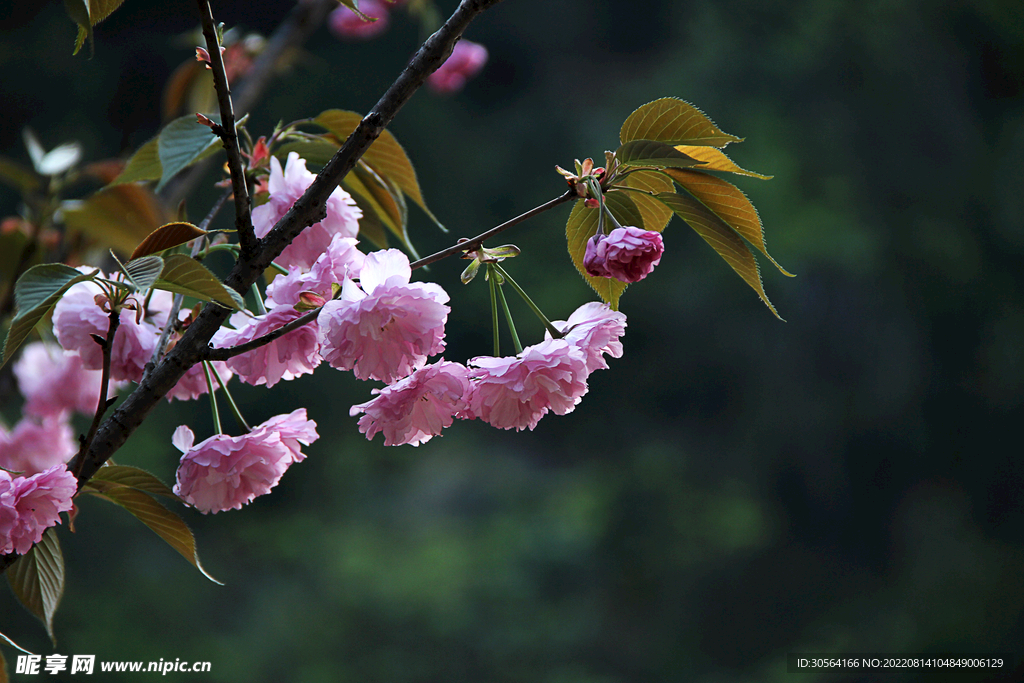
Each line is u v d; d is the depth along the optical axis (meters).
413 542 9.41
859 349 11.33
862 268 11.09
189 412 9.65
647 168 0.92
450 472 11.27
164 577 8.04
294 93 11.37
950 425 11.38
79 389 1.51
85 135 9.59
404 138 12.34
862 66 11.96
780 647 9.26
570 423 12.34
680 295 11.83
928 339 11.54
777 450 11.52
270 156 0.98
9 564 0.87
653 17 13.93
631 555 10.09
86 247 1.69
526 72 13.83
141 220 1.58
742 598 9.80
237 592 8.39
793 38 12.14
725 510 10.77
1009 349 11.46
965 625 9.27
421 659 7.84
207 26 0.72
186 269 0.70
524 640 8.26
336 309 0.82
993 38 12.21
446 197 12.52
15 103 9.63
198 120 0.97
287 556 9.05
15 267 1.67
